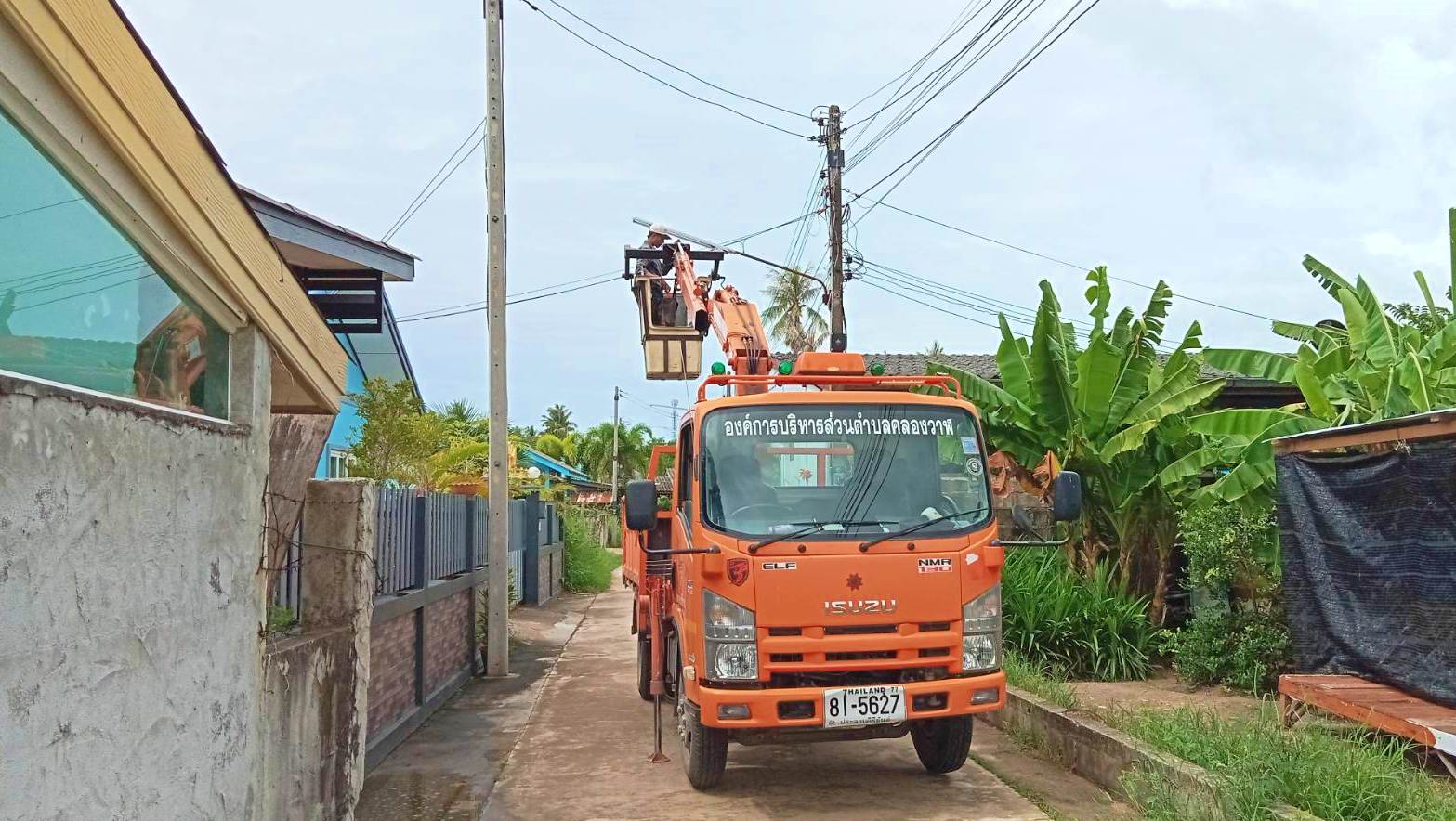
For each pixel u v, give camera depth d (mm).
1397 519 6695
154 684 3348
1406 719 5848
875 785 6934
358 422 16750
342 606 5516
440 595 9789
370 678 7523
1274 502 9094
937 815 6215
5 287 2727
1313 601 7520
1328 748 5488
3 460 2537
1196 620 9281
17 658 2586
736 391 7699
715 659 6043
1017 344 11688
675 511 7406
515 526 17000
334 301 11797
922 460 6586
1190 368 10359
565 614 18188
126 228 3338
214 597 3854
